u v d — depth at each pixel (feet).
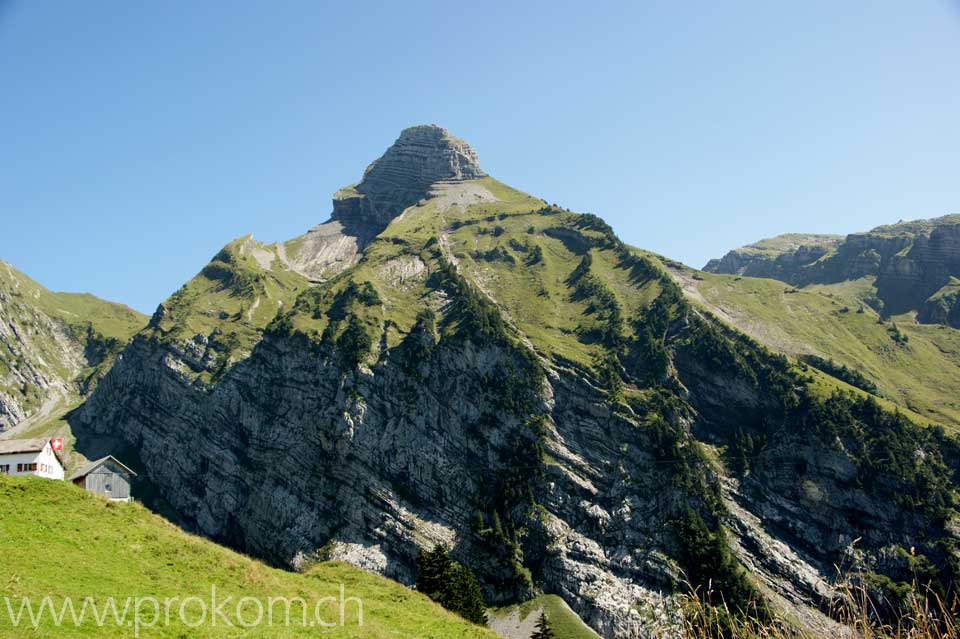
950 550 618.85
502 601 636.07
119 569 207.62
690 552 623.36
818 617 584.81
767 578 628.69
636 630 586.45
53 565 196.24
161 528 255.50
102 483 383.24
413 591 311.68
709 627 153.17
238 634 185.37
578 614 616.80
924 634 130.52
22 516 223.92
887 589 589.32
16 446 359.66
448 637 236.02
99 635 163.53
